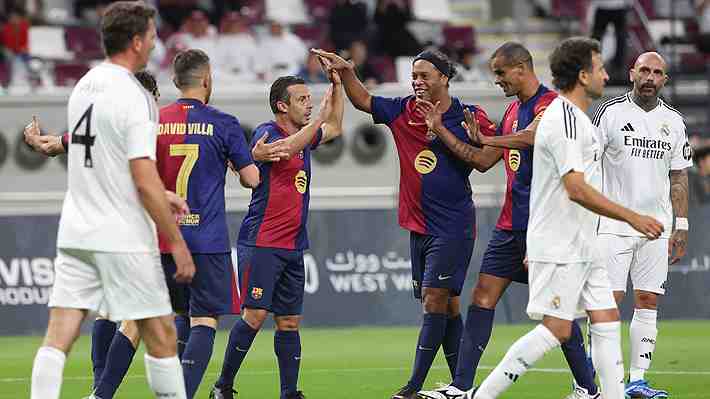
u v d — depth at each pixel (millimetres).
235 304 24938
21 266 49312
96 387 25422
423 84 26875
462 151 26281
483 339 26922
